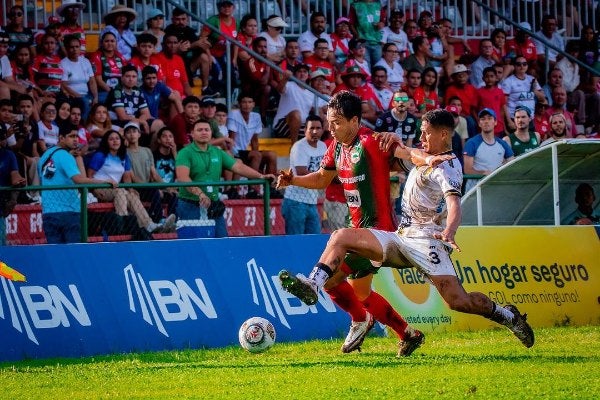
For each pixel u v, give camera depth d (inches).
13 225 1884.8
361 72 2571.4
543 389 1006.4
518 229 1803.6
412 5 2859.3
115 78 2361.0
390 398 970.7
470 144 2263.8
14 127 2020.2
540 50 2992.1
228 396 1010.7
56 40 2283.5
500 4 3019.2
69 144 1914.4
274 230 2068.2
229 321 1592.0
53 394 1066.7
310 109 2500.0
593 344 1414.9
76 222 1774.1
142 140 2210.9
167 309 1560.0
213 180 1957.4
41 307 1491.1
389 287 1659.7
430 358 1267.2
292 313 1631.4
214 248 1617.9
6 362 1421.0
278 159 2484.0
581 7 3107.8
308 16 2667.3
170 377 1160.2
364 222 1257.4
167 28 2443.4
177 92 2356.1
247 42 2534.5
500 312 1212.5
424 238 1179.3
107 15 2433.6
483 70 2696.9
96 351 1505.9
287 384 1072.8
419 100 2593.5
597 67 3043.8
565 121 2561.5
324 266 1150.3
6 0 2486.5
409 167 1239.5
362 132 1252.5
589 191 2096.5
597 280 1847.9
